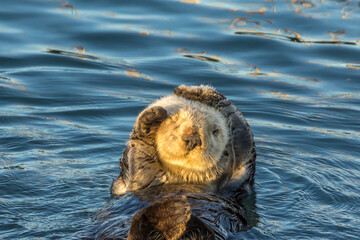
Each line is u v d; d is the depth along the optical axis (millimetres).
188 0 44219
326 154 25922
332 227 18188
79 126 27953
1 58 34688
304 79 34188
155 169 20016
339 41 38219
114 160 24656
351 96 32438
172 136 19719
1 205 19781
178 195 18531
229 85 32969
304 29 39594
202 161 19781
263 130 28422
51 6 42750
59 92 31344
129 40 37906
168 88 32219
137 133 20328
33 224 18359
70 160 24453
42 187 21562
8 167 23297
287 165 24500
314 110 30750
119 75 33688
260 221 18688
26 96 30656
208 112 20438
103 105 30156
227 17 41188
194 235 14648
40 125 27828
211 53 36656
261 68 35062
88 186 21844
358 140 27438
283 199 20719
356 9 42406
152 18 41062
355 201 20625
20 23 39562
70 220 18750
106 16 41188
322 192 21406
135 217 14898
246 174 21031
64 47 36625
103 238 16484
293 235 17500
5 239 17219
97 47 36875
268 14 41625
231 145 21188
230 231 17328
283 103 31297
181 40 38062
